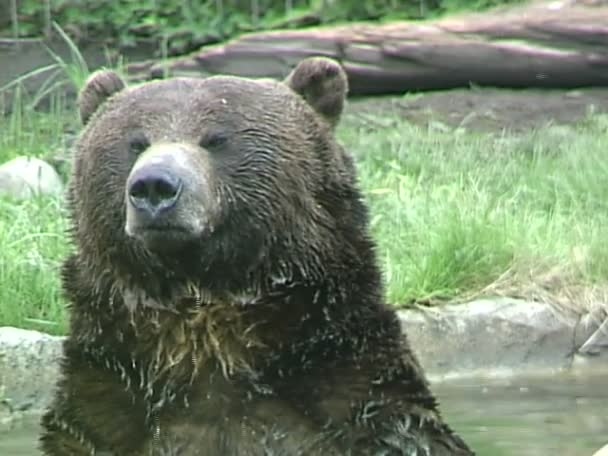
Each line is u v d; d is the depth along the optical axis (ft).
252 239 28.09
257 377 28.91
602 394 39.52
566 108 67.56
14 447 34.17
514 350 44.91
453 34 68.03
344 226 28.96
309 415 28.81
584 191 55.47
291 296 28.60
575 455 31.89
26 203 52.80
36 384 40.88
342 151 29.76
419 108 67.82
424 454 28.43
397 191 54.85
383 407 28.60
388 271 45.93
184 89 28.60
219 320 28.73
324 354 28.78
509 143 63.00
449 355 44.21
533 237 49.52
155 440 29.01
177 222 26.37
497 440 33.55
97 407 29.01
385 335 29.07
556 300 46.14
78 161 29.04
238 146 28.02
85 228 28.53
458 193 52.90
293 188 28.27
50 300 44.32
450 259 46.96
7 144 63.10
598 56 67.15
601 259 47.75
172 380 28.94
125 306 28.60
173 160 26.45
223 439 29.01
